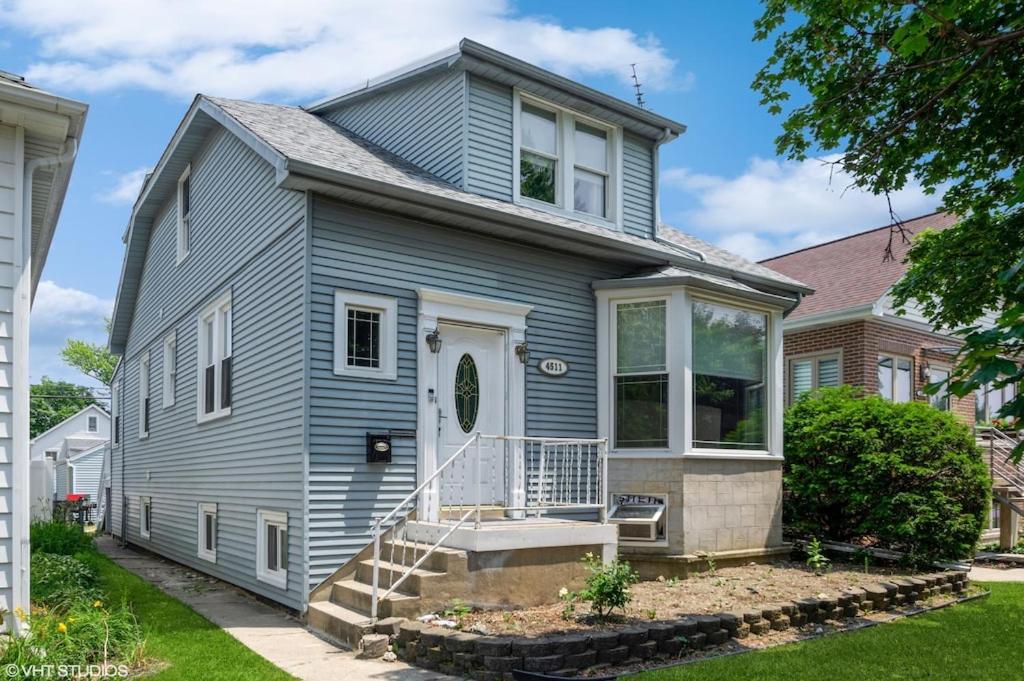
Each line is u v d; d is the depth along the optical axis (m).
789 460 12.44
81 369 57.97
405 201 9.02
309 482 8.43
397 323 9.29
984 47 6.32
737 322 11.44
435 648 6.54
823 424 12.06
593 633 6.70
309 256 8.68
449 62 10.59
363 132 12.75
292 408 8.78
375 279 9.16
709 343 10.99
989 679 6.28
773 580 9.70
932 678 6.28
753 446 11.44
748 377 11.48
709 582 9.58
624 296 11.05
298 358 8.67
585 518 10.73
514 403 10.21
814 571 10.47
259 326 9.93
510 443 10.13
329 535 8.52
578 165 11.88
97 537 19.14
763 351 11.79
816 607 8.26
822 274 19.47
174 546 13.52
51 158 6.81
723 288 10.91
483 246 10.18
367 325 9.15
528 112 11.46
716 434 10.91
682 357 10.55
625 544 10.38
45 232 8.80
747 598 8.57
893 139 8.31
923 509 10.87
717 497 10.77
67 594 7.70
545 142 11.61
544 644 6.22
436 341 9.53
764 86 9.11
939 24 6.05
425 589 7.57
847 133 8.42
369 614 7.58
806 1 8.38
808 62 8.73
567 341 10.91
